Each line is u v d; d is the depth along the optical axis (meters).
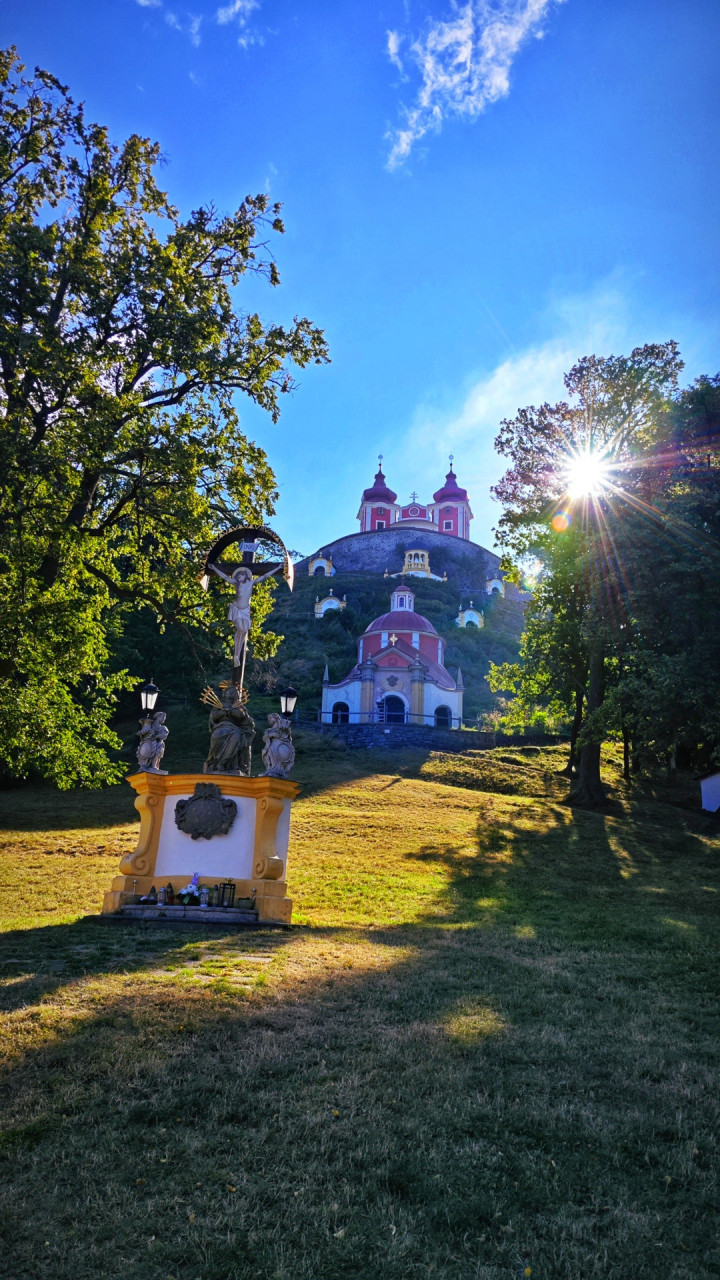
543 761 42.69
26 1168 5.05
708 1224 4.68
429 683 66.56
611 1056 7.25
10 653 18.34
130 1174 5.02
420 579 120.69
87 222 18.48
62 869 21.20
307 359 20.11
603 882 21.19
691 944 13.15
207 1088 6.20
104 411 16.41
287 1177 5.05
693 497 23.08
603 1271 4.24
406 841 25.38
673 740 24.80
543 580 35.88
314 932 12.88
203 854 13.65
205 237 19.81
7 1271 4.12
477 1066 6.88
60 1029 7.24
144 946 10.80
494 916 16.62
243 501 20.05
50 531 16.50
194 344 18.05
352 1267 4.24
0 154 17.16
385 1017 8.15
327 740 46.06
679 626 22.66
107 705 25.16
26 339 15.66
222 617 19.48
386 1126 5.69
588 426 33.16
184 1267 4.22
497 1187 5.01
